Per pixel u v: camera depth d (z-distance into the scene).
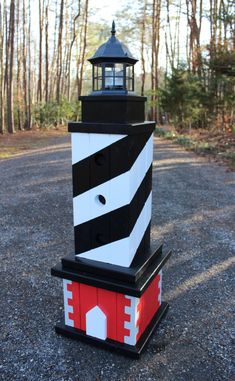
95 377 1.91
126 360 2.03
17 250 3.59
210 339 2.23
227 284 2.89
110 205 1.88
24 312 2.51
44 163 8.30
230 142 10.54
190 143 11.02
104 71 1.80
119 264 1.96
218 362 2.03
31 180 6.57
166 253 2.38
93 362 2.02
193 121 14.44
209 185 6.13
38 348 2.14
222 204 5.07
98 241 2.00
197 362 2.03
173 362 2.02
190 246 3.63
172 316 2.47
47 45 21.41
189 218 4.47
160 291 2.40
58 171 7.25
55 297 2.71
